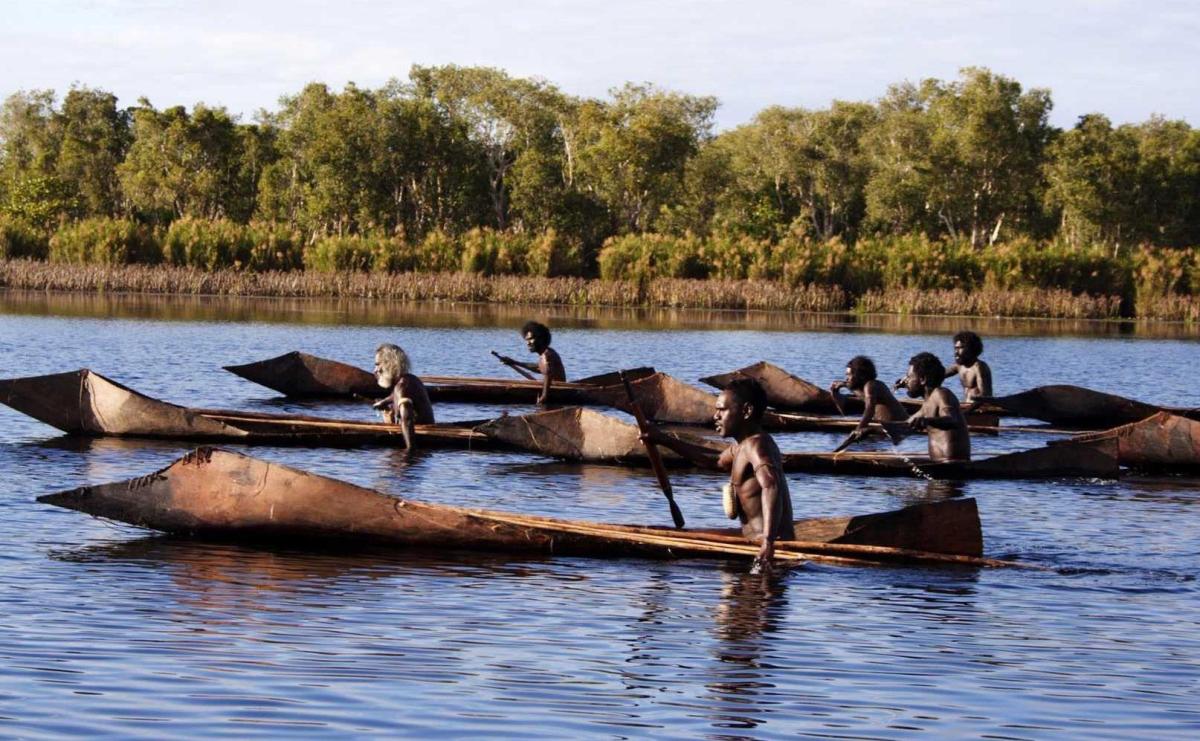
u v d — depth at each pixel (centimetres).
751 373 2747
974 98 10275
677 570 1145
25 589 1027
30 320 4562
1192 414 2452
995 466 1756
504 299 7138
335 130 9531
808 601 1049
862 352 4253
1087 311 7088
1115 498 1617
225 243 7556
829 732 750
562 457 1850
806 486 1695
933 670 873
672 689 821
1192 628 992
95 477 1589
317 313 5662
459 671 845
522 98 10512
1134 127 11519
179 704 764
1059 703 810
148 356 3319
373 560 1167
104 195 11006
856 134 11038
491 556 1187
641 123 9925
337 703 774
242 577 1093
